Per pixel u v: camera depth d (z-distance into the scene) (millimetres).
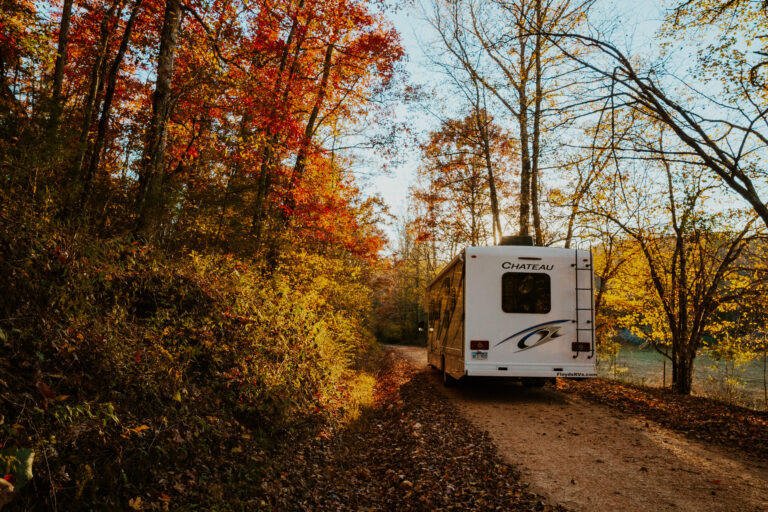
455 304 10500
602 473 5152
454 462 5516
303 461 5387
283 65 12922
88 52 11562
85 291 4652
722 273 11922
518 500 4410
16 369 3285
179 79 11195
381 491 4984
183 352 5309
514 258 9406
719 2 7508
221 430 4754
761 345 13617
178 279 6574
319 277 12945
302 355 8047
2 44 7602
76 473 3000
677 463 5500
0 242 4074
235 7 10516
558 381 12648
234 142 11844
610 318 15797
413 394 10633
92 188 6852
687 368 12477
